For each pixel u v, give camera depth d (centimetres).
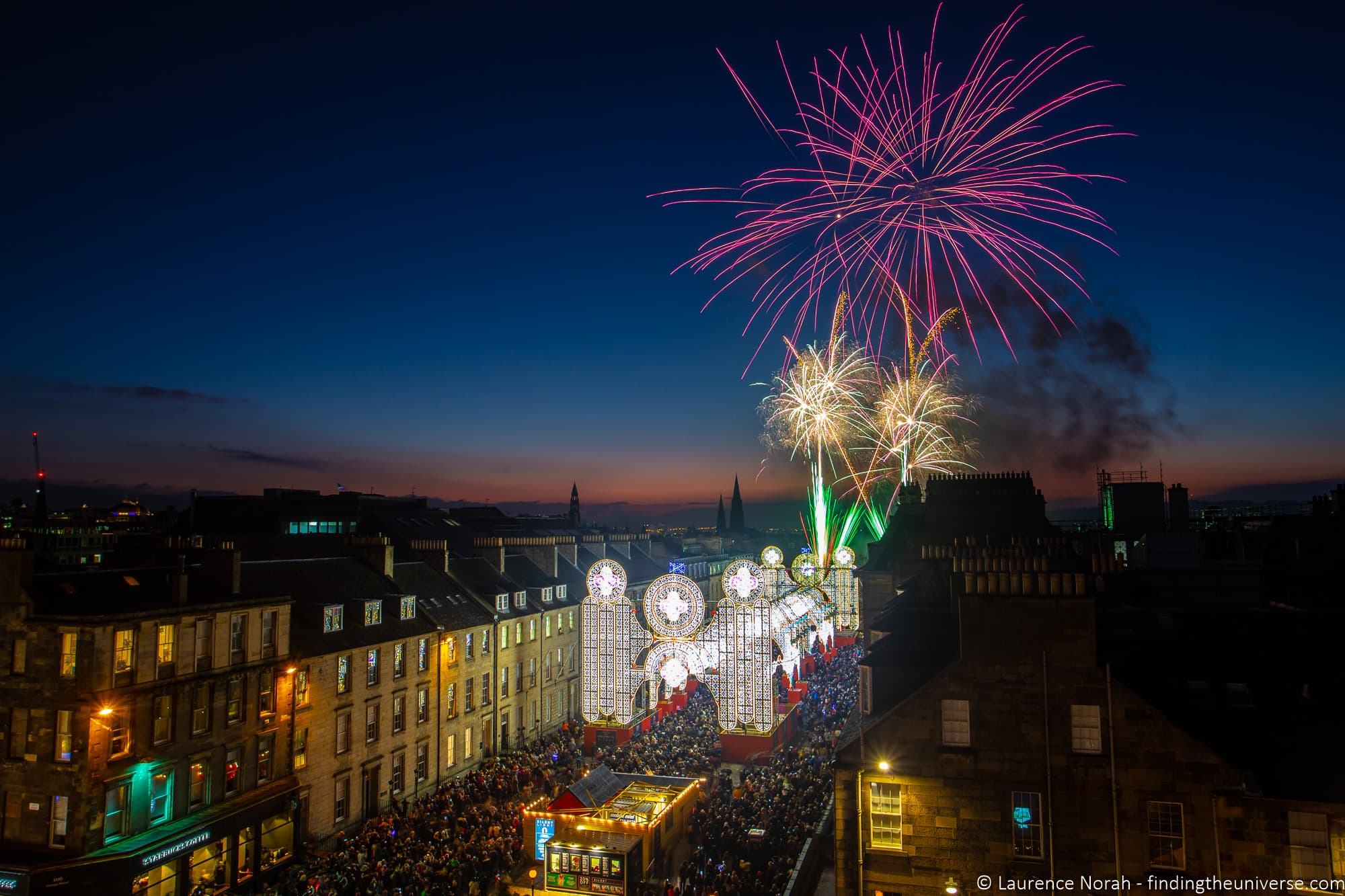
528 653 7319
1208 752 2681
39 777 3631
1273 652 2938
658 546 11969
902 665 3144
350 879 4022
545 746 6831
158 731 3919
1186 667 2930
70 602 3794
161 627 3978
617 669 6850
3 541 3775
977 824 2833
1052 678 2830
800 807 4419
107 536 15462
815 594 9044
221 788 4203
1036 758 2809
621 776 5172
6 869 3391
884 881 2873
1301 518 4494
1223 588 3612
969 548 3788
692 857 4203
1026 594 2873
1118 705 2770
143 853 3631
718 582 11675
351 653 5122
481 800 5391
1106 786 2745
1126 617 3091
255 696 4434
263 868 4338
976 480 5075
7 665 3741
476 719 6444
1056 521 7500
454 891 3969
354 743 5109
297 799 4647
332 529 9669
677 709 7862
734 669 6469
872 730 2947
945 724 2897
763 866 3875
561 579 8750
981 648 2891
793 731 7094
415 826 4825
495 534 11219
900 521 5616
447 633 6088
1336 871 2553
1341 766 2614
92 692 3619
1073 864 2744
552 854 4138
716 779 5712
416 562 6862
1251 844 2620
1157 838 2700
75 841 3553
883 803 2922
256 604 4475
